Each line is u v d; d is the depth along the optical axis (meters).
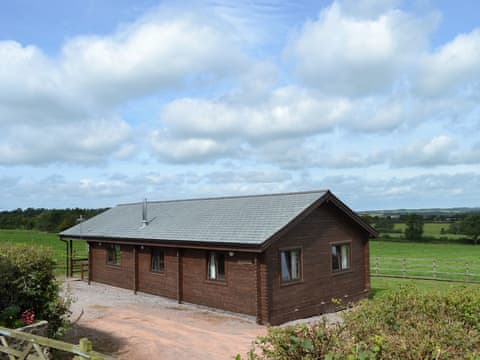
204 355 9.70
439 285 21.88
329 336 4.71
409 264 31.09
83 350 5.25
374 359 4.10
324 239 16.19
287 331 4.73
